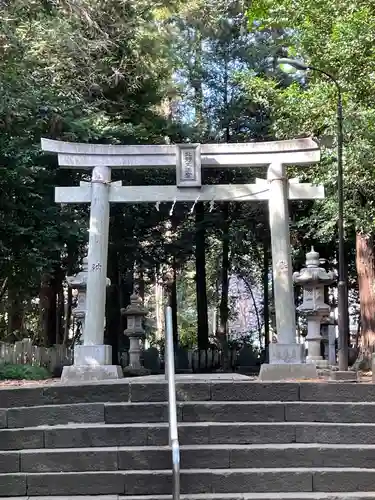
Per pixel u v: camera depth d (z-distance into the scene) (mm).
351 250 27016
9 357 15969
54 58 16641
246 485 6543
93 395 7770
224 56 28312
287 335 11117
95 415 7473
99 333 11289
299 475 6594
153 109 26156
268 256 30125
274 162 11688
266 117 27953
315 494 6434
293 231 25719
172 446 5621
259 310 40281
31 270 19250
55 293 25641
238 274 34406
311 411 7504
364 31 13375
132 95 23641
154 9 22984
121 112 23203
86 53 17547
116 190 11773
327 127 15438
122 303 28844
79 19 16719
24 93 15664
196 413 7477
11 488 6535
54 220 19203
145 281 32625
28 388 7766
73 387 7785
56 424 7438
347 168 15055
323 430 7254
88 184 11797
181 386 7766
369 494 6414
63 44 16094
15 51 14273
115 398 7766
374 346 19297
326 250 27062
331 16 14695
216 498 6242
